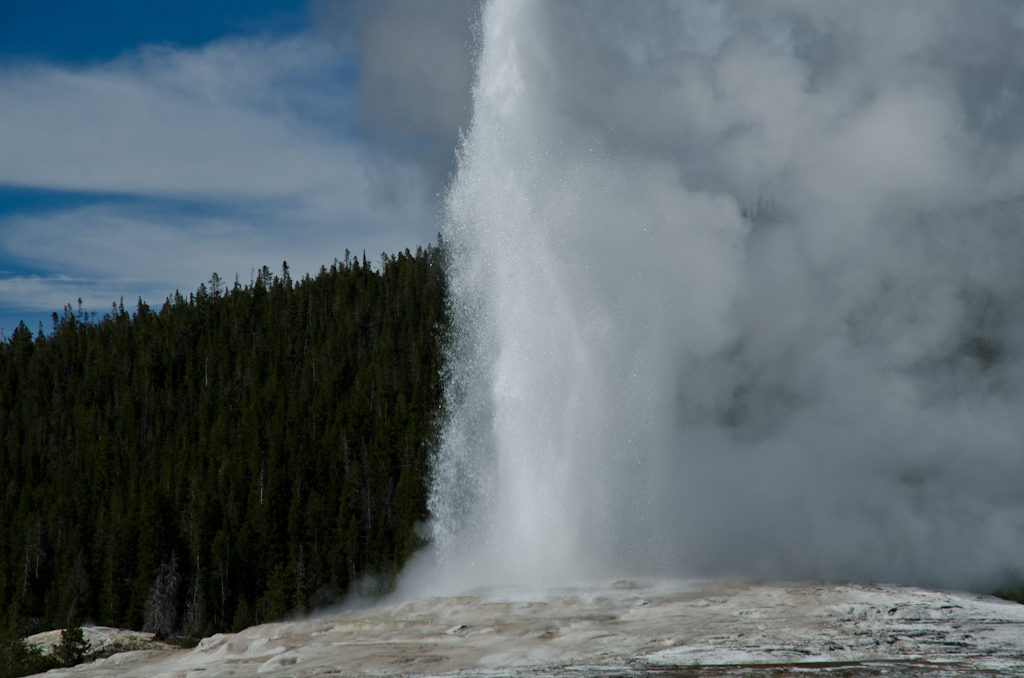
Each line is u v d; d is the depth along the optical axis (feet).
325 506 230.07
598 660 35.29
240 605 203.10
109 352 429.79
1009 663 31.96
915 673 29.84
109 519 248.73
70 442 352.90
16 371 435.53
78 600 217.15
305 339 392.68
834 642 36.70
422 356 316.19
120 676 49.29
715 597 49.98
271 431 283.38
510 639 41.68
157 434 339.77
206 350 411.95
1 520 273.33
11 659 137.18
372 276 436.76
